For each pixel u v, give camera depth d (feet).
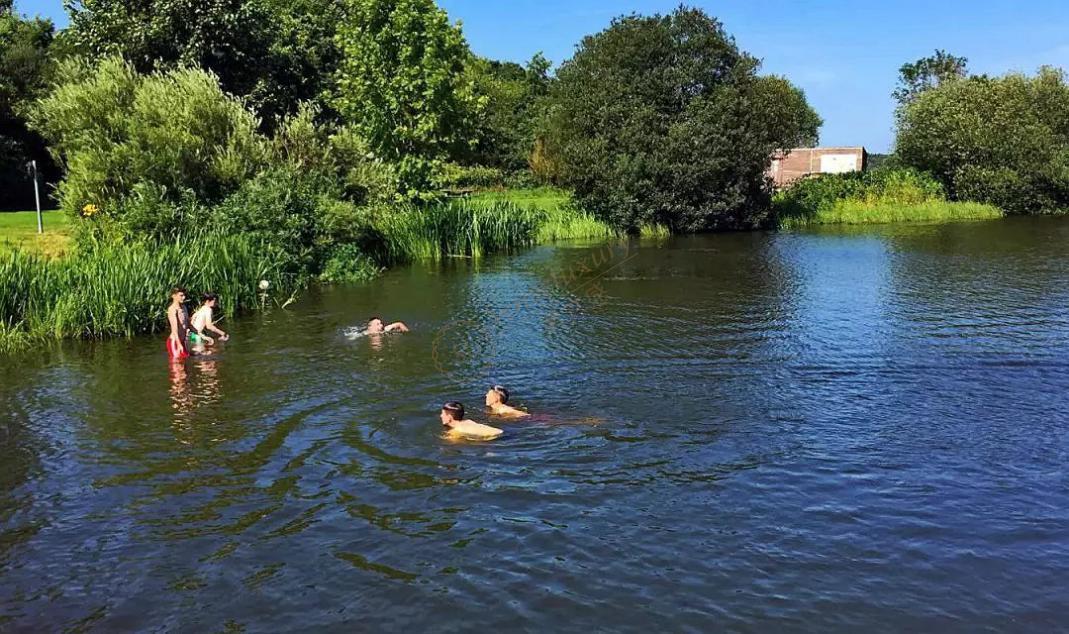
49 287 56.80
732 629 20.61
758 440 34.19
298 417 37.83
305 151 91.15
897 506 27.66
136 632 21.18
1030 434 34.76
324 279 80.59
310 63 133.90
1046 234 126.31
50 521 27.66
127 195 75.61
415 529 26.32
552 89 145.07
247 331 58.03
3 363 49.29
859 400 39.86
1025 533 25.62
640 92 135.54
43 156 140.26
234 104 87.30
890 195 168.35
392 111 117.19
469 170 201.16
